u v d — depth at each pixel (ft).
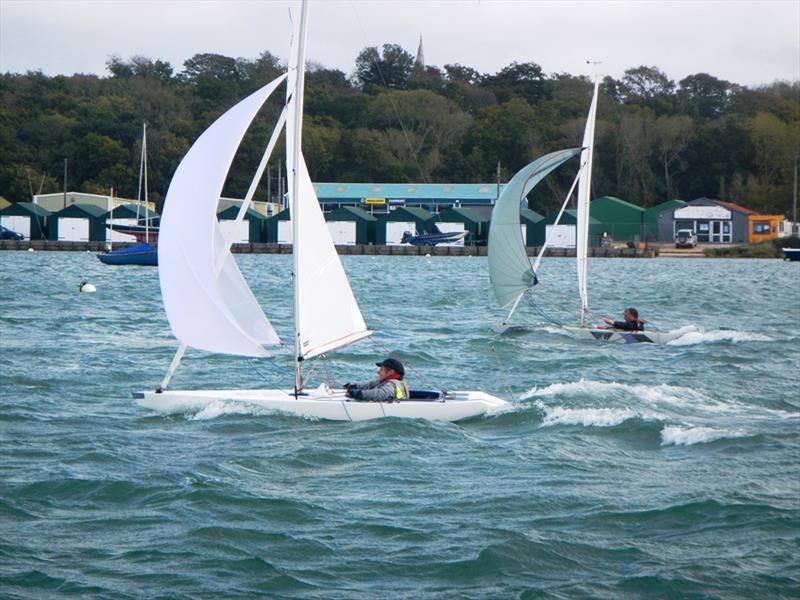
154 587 106.11
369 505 130.21
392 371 176.76
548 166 298.15
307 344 174.81
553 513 127.95
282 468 145.28
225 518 124.88
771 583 108.68
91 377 218.18
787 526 123.65
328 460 149.38
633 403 189.26
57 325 319.88
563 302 449.89
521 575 110.11
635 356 263.90
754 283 582.35
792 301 459.32
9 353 253.24
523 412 175.52
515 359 256.93
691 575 110.01
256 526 122.72
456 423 172.24
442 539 119.03
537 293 495.00
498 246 299.17
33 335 293.02
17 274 575.79
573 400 187.42
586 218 305.94
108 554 113.91
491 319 363.35
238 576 108.99
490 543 117.39
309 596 104.78
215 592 105.19
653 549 116.98
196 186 172.14
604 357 260.83
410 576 109.70
